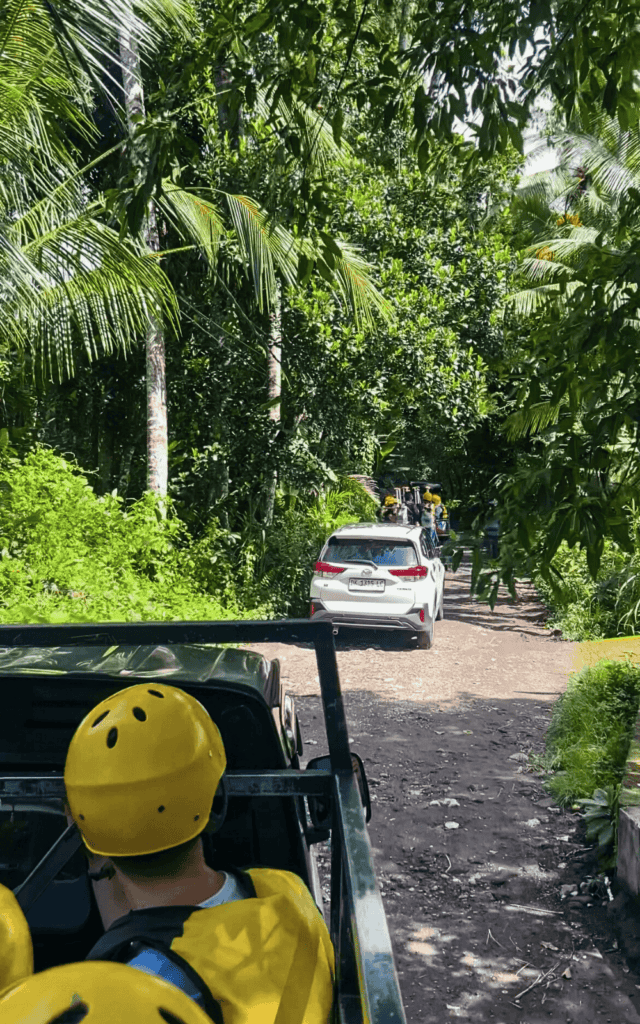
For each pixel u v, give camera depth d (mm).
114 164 11695
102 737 1203
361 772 2193
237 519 17484
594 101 3568
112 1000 766
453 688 10852
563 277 3145
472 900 5293
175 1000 804
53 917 2324
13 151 8703
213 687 2723
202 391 16938
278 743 2797
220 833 2668
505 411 18641
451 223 21625
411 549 13414
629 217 3066
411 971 4484
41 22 7676
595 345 2885
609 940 4766
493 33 3354
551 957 4617
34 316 9680
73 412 17484
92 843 1203
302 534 17156
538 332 3135
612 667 8352
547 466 2818
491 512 2889
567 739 7887
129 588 9648
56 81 8594
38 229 9820
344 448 17812
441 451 25516
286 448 16359
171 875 1211
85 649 3016
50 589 9148
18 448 13266
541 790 7191
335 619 13234
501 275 20078
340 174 16562
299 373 16750
